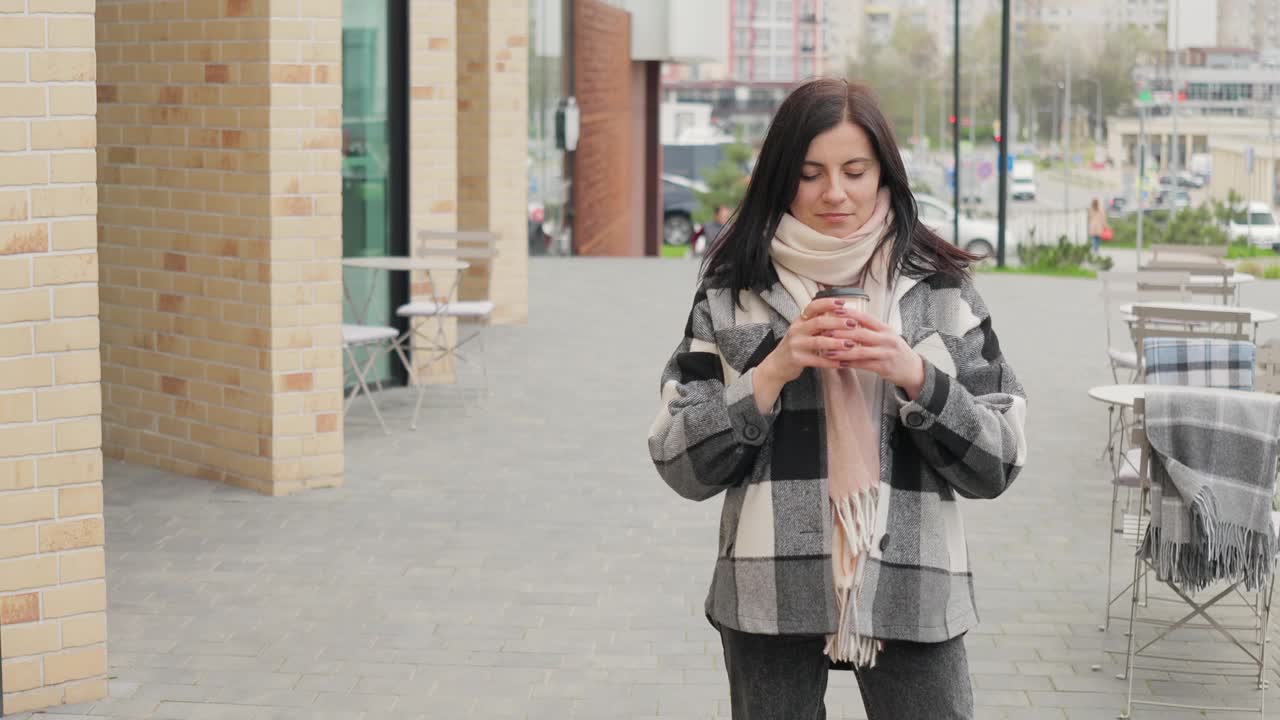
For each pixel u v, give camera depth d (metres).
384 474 8.36
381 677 5.25
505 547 6.94
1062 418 10.21
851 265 2.72
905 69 34.78
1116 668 5.39
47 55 4.70
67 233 4.77
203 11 7.84
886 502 2.69
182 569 6.52
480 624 5.84
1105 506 7.78
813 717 2.79
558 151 22.34
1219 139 22.59
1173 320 7.64
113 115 8.38
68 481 4.88
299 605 6.05
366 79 10.99
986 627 5.84
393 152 11.20
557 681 5.23
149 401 8.42
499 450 9.05
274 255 7.72
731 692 2.88
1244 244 22.56
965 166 25.34
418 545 6.95
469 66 14.29
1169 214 22.80
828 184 2.73
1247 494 4.64
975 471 2.67
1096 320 15.70
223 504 7.64
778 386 2.65
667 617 5.94
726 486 2.75
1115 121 22.92
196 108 7.95
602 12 24.52
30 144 4.70
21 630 4.87
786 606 2.69
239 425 7.98
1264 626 5.09
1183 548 4.71
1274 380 6.49
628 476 8.41
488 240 10.95
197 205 8.02
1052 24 23.12
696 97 37.53
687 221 34.00
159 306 8.29
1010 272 21.97
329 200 7.82
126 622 5.82
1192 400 4.72
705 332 2.83
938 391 2.62
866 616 2.67
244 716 4.89
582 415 10.20
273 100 7.62
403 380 11.34
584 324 14.84
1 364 4.74
